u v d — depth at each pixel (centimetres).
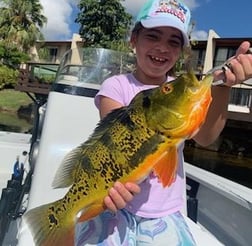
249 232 297
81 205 152
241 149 2441
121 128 145
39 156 282
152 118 138
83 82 306
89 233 179
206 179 360
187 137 136
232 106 2477
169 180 138
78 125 297
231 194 308
